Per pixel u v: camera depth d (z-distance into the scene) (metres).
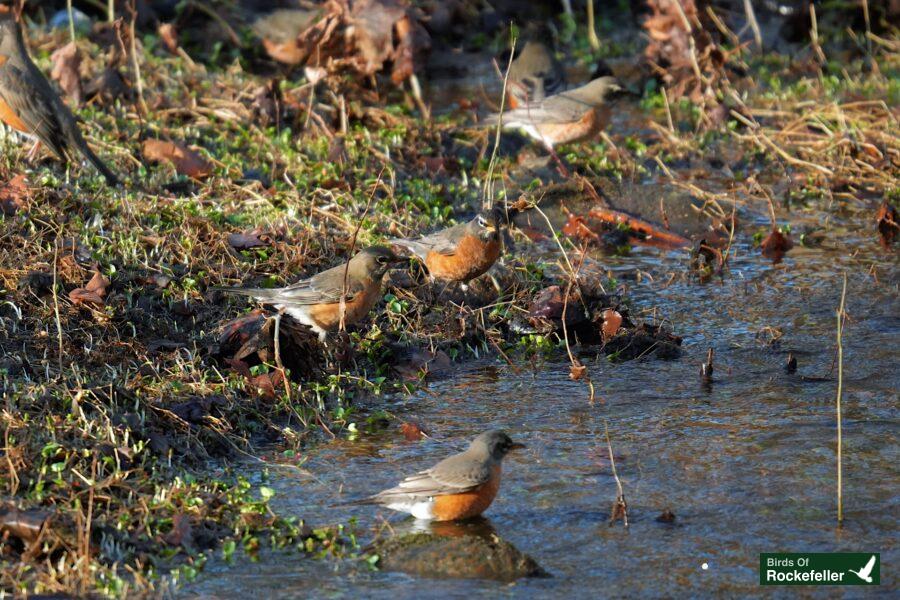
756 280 14.66
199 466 9.64
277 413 10.73
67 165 14.72
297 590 7.70
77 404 9.70
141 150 16.09
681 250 15.91
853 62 24.30
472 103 20.95
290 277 12.84
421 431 10.37
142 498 8.63
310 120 18.14
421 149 17.94
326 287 11.27
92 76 18.81
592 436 10.31
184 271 12.62
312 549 8.26
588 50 25.25
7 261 11.95
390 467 9.67
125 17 22.42
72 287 11.87
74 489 8.66
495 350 12.52
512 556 8.07
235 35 22.95
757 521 8.67
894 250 15.68
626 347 12.55
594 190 17.17
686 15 21.58
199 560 8.02
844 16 26.06
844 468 9.55
